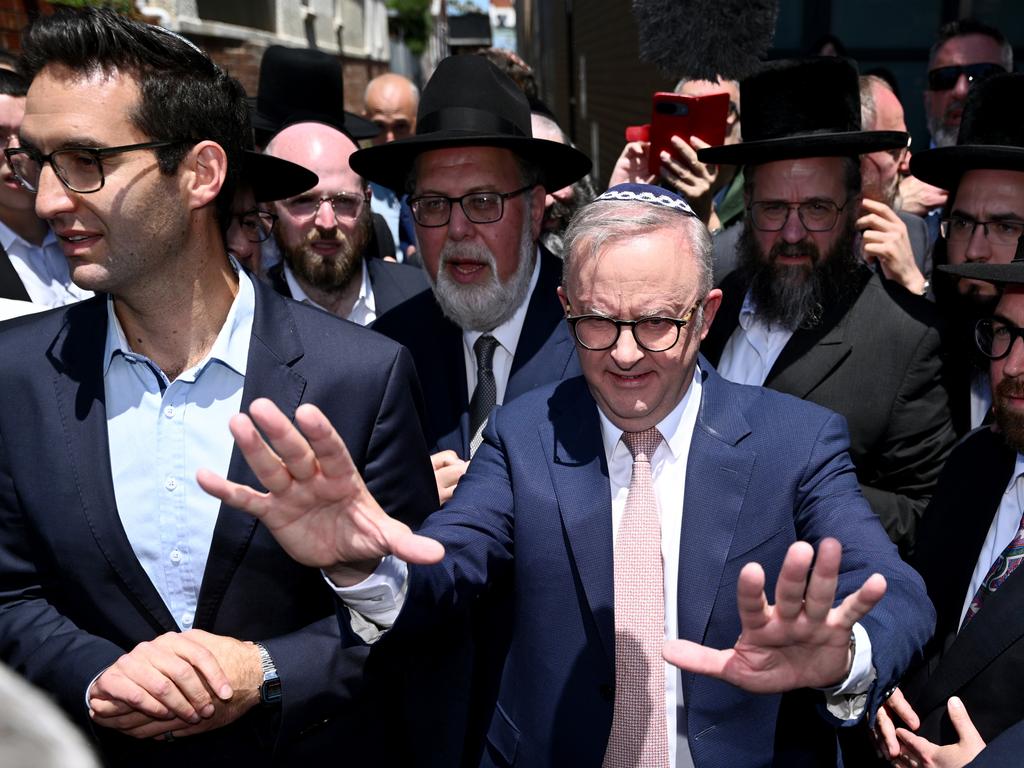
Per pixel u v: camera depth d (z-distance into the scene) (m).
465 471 2.13
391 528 1.37
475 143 2.39
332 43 13.49
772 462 1.74
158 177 1.55
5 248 3.23
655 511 1.76
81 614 1.71
